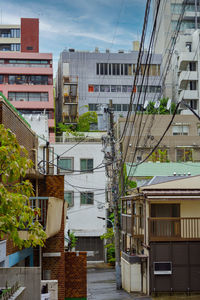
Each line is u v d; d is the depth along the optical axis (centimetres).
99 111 3603
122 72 6700
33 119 3550
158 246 2066
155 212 2188
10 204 729
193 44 6378
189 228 2077
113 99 6619
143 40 978
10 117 1272
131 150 4934
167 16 6912
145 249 2220
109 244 3578
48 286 1316
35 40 6881
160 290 2034
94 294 2195
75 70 6619
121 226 2988
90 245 3772
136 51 6994
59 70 6969
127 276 2312
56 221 1388
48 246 1564
